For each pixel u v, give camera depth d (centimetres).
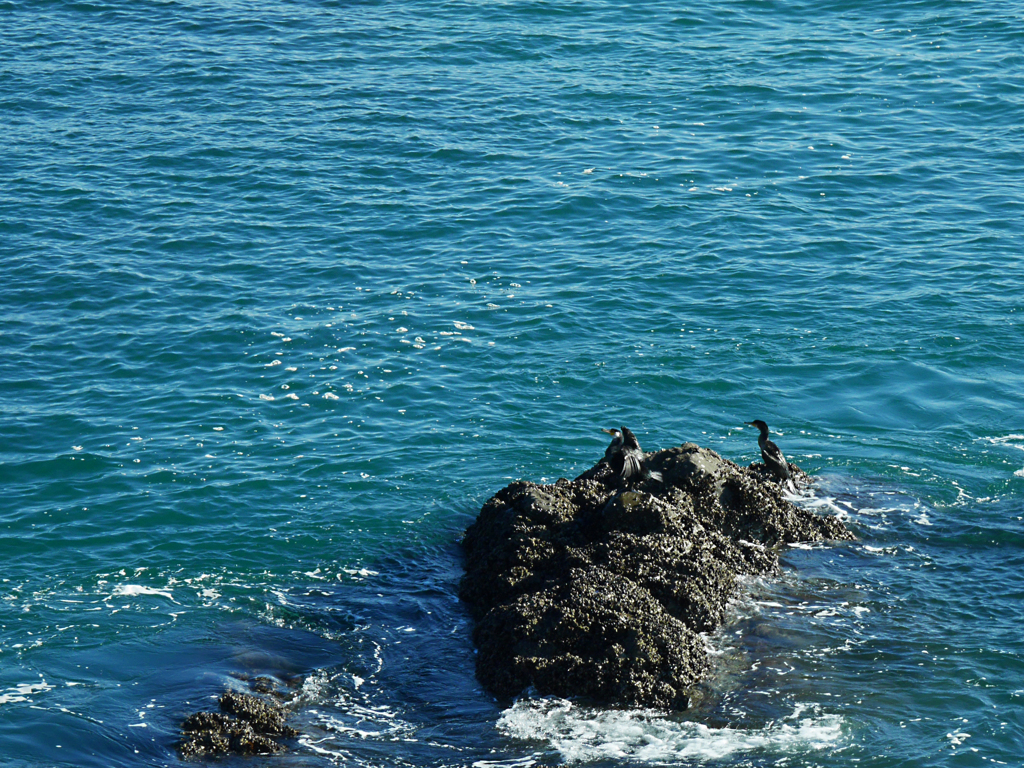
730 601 1989
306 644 1961
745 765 1609
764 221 3712
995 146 4231
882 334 3038
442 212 3828
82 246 3603
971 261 3416
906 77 4859
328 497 2406
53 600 2062
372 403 2770
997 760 1609
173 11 5856
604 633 1819
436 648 1942
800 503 2334
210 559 2200
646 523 2041
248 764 1645
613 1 5891
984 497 2377
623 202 3866
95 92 4844
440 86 4891
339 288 3356
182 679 1852
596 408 2745
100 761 1653
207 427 2669
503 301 3256
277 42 5431
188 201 3922
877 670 1814
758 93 4750
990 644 1873
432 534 2294
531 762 1631
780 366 2908
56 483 2439
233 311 3225
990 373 2858
